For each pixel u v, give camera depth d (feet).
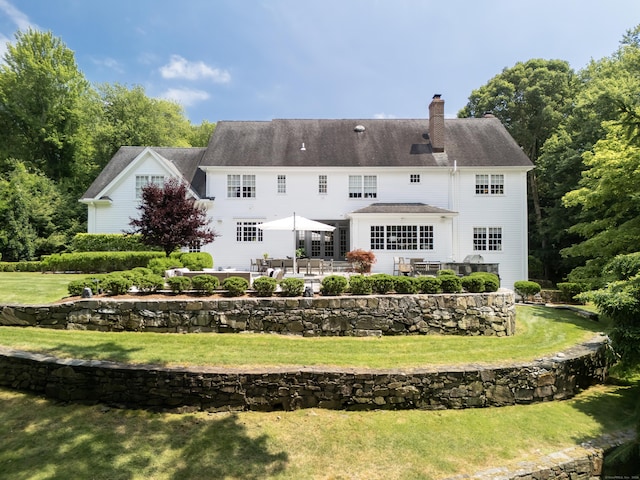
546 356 25.54
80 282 30.19
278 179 68.85
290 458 16.67
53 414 19.13
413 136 74.59
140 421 18.84
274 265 52.80
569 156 76.48
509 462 17.17
